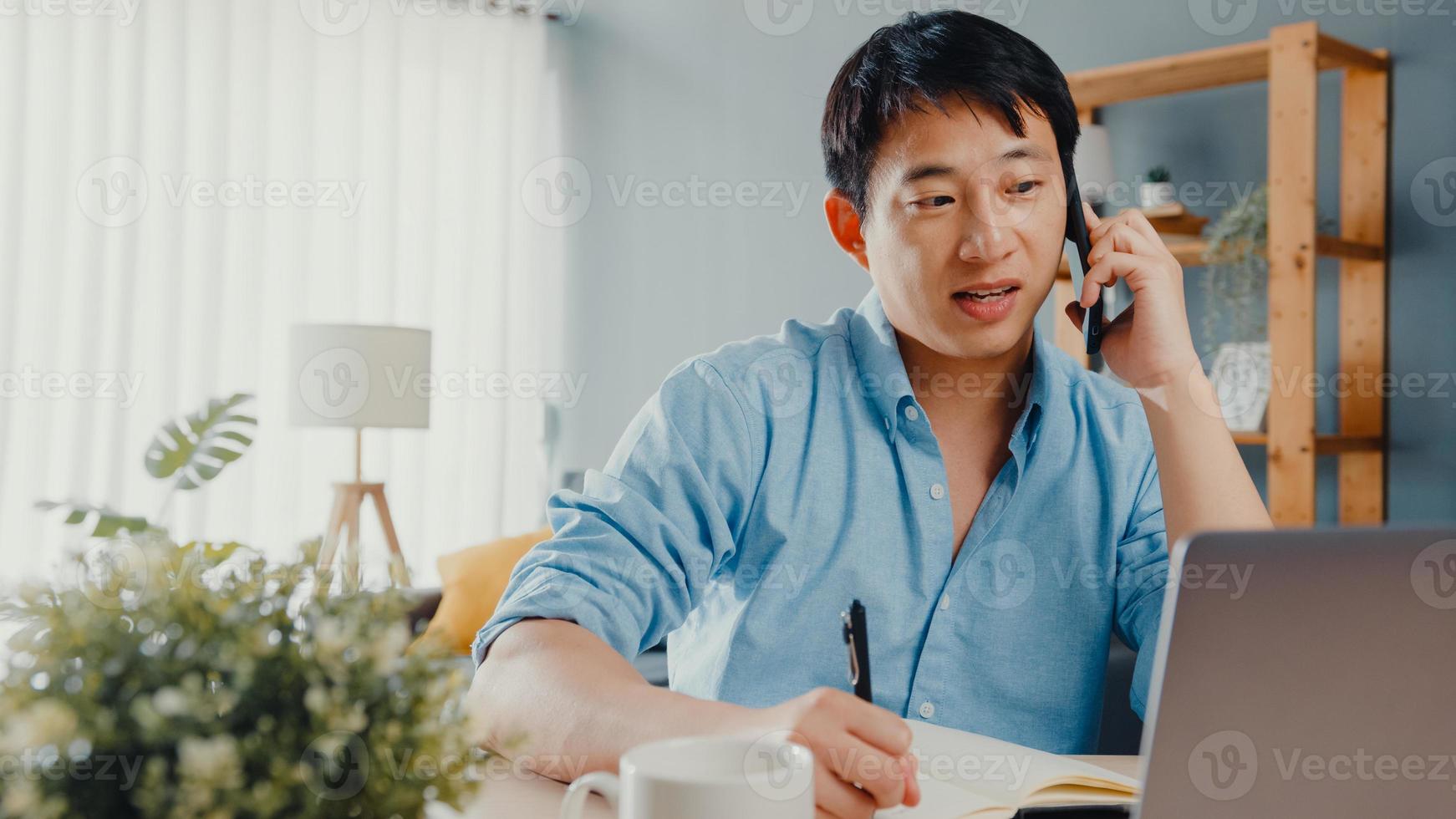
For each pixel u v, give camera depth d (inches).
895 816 25.3
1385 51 95.7
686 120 156.6
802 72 142.5
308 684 17.6
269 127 151.9
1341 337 98.4
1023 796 27.0
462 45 167.9
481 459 169.3
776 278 145.4
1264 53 93.2
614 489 38.5
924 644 41.0
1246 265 96.6
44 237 136.3
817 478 41.4
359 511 135.4
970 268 36.5
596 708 28.9
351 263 157.0
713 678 41.0
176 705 16.4
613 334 165.9
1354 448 93.0
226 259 148.4
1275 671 21.0
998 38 37.0
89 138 138.8
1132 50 111.4
